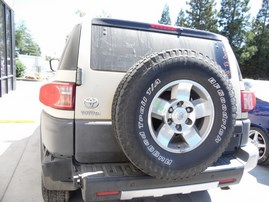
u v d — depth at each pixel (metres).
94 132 1.91
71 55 1.91
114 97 1.84
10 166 3.50
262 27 39.75
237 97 2.34
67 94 1.86
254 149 2.35
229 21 40.28
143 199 2.74
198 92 1.89
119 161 2.00
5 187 2.91
